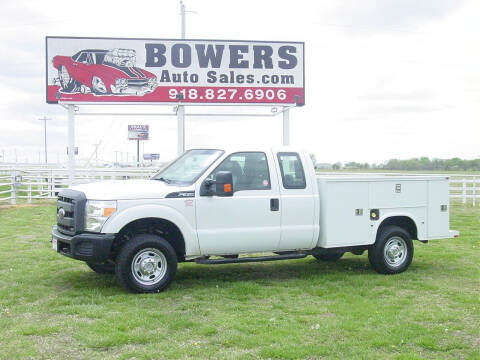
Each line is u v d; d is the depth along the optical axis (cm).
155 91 1809
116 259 742
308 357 518
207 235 776
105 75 1800
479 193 2623
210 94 1817
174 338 566
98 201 732
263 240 809
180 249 788
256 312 664
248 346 545
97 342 543
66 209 763
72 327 596
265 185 814
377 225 878
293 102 1839
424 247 1162
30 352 521
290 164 841
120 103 1805
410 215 908
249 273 902
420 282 833
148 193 751
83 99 1802
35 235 1273
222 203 784
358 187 864
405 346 551
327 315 657
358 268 948
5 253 1042
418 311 672
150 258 747
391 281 841
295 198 827
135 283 737
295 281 841
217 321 620
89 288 778
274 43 1825
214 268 943
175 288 781
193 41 1805
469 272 907
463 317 652
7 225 1434
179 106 1822
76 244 727
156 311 657
